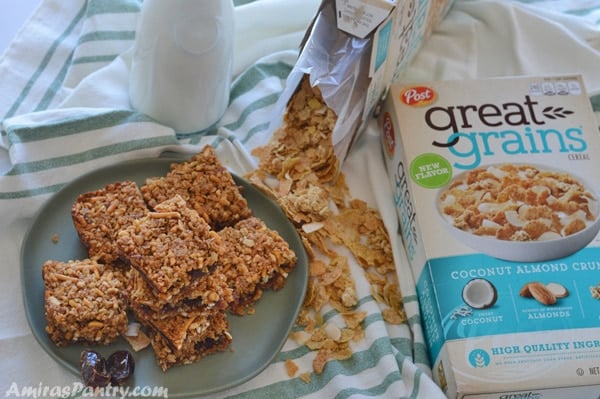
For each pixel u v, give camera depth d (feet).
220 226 2.54
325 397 2.35
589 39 3.08
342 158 2.65
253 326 2.41
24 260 2.35
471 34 3.05
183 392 2.24
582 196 2.45
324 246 2.56
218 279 2.30
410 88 2.63
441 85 2.64
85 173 2.52
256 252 2.44
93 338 2.27
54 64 2.81
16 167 2.49
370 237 2.63
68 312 2.22
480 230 2.39
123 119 2.61
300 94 2.61
